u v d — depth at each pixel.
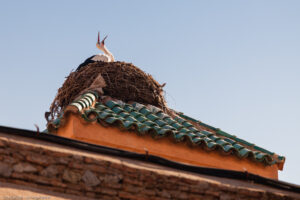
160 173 8.55
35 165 7.80
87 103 12.07
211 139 13.18
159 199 8.42
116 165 8.30
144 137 11.99
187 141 12.37
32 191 7.57
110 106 12.87
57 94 13.82
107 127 11.73
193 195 8.65
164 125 12.67
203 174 9.21
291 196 9.30
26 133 8.20
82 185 8.00
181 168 9.07
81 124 11.48
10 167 7.63
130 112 12.95
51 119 13.63
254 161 13.08
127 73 13.82
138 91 13.69
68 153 8.07
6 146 7.72
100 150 8.59
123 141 11.74
